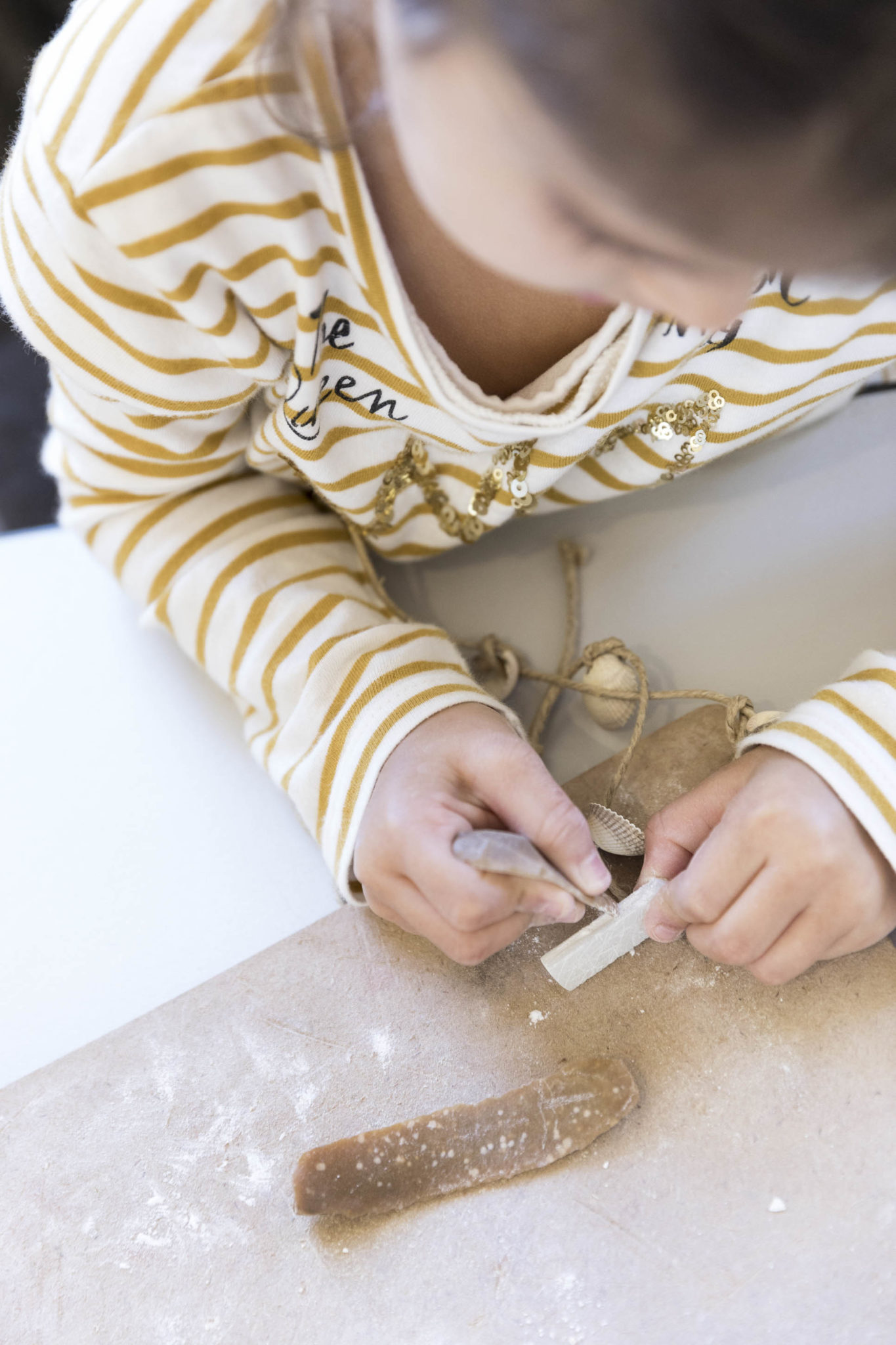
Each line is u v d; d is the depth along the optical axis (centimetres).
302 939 51
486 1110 45
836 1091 44
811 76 22
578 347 49
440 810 47
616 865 51
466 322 48
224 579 60
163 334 46
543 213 29
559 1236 42
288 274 43
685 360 51
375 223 41
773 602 61
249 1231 44
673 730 56
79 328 46
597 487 63
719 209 25
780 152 24
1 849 59
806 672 58
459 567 67
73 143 40
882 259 27
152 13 40
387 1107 46
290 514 64
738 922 44
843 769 45
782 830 44
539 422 49
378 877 48
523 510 59
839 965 47
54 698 64
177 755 62
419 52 26
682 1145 43
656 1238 41
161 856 58
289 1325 41
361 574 64
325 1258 43
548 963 47
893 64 22
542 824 47
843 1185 42
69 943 55
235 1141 46
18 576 70
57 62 43
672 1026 46
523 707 62
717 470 67
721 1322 39
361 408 52
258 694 58
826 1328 39
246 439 60
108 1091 48
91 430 56
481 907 44
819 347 54
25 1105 48
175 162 39
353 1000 49
